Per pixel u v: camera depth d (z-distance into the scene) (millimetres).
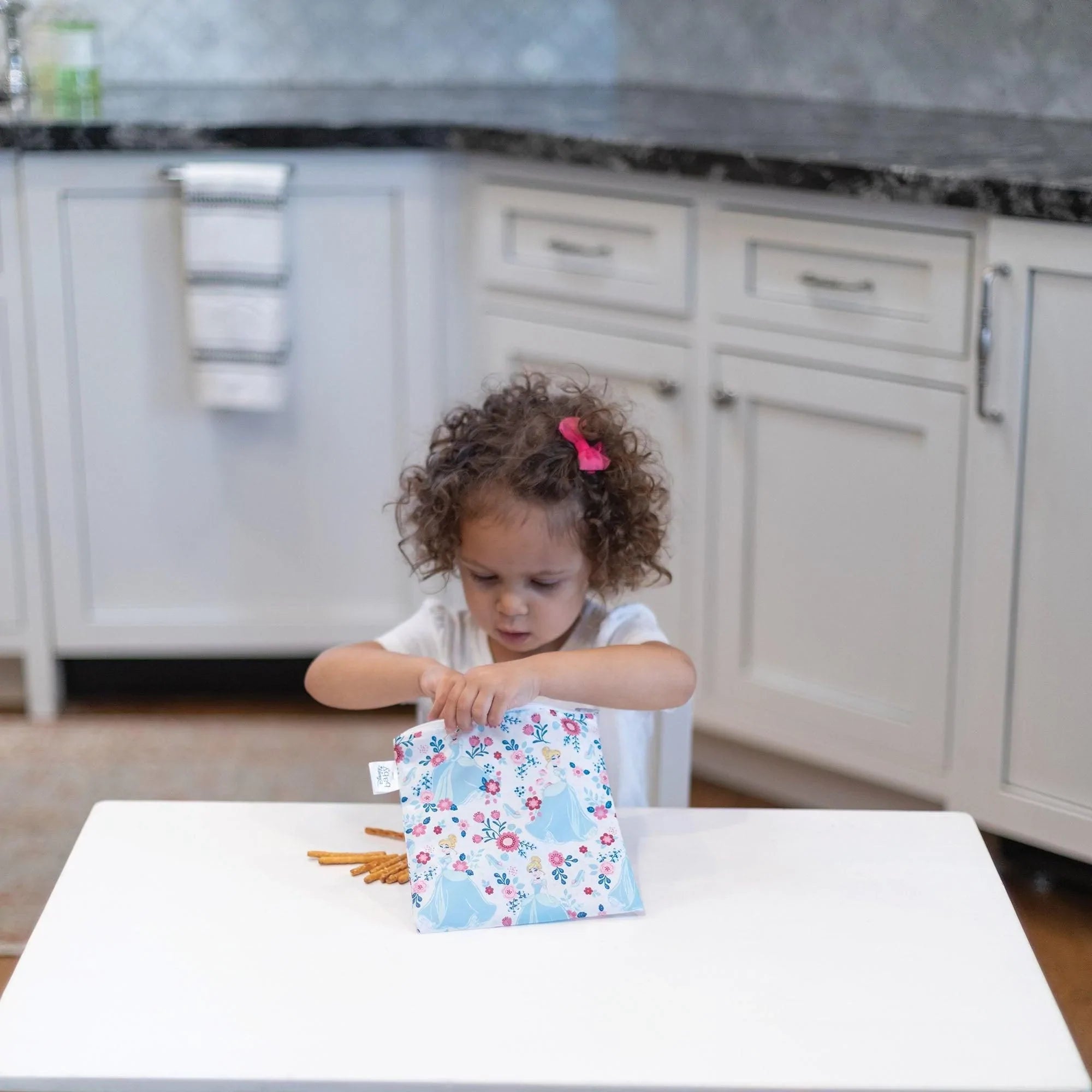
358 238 2527
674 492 2350
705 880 1076
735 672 2359
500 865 1037
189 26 2984
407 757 1085
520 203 2438
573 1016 912
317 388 2592
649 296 2303
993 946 997
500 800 1069
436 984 945
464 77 3107
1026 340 1913
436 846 1043
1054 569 1963
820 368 2143
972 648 2068
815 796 2391
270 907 1036
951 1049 886
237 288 2453
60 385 2549
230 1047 880
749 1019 911
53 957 971
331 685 1258
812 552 2230
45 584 2646
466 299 2572
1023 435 1947
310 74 3045
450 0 3062
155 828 1144
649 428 2357
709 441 2295
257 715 2732
